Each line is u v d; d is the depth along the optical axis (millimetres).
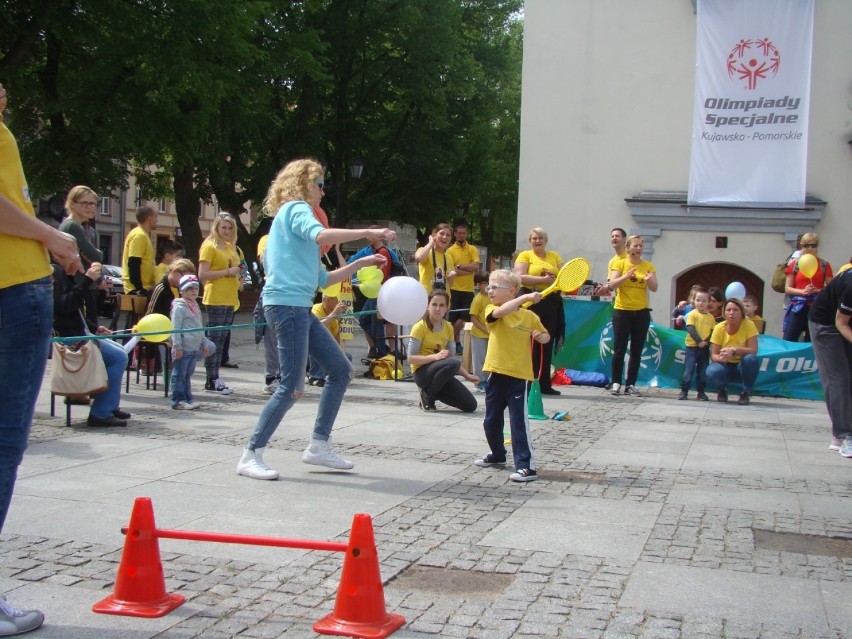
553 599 4141
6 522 5188
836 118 17984
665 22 18672
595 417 10008
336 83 34125
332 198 35094
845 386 7988
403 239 33250
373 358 13547
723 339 11719
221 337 11070
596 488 6426
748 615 3992
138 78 21766
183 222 29516
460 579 4426
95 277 8602
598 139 19094
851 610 4086
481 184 38031
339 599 3746
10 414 3600
